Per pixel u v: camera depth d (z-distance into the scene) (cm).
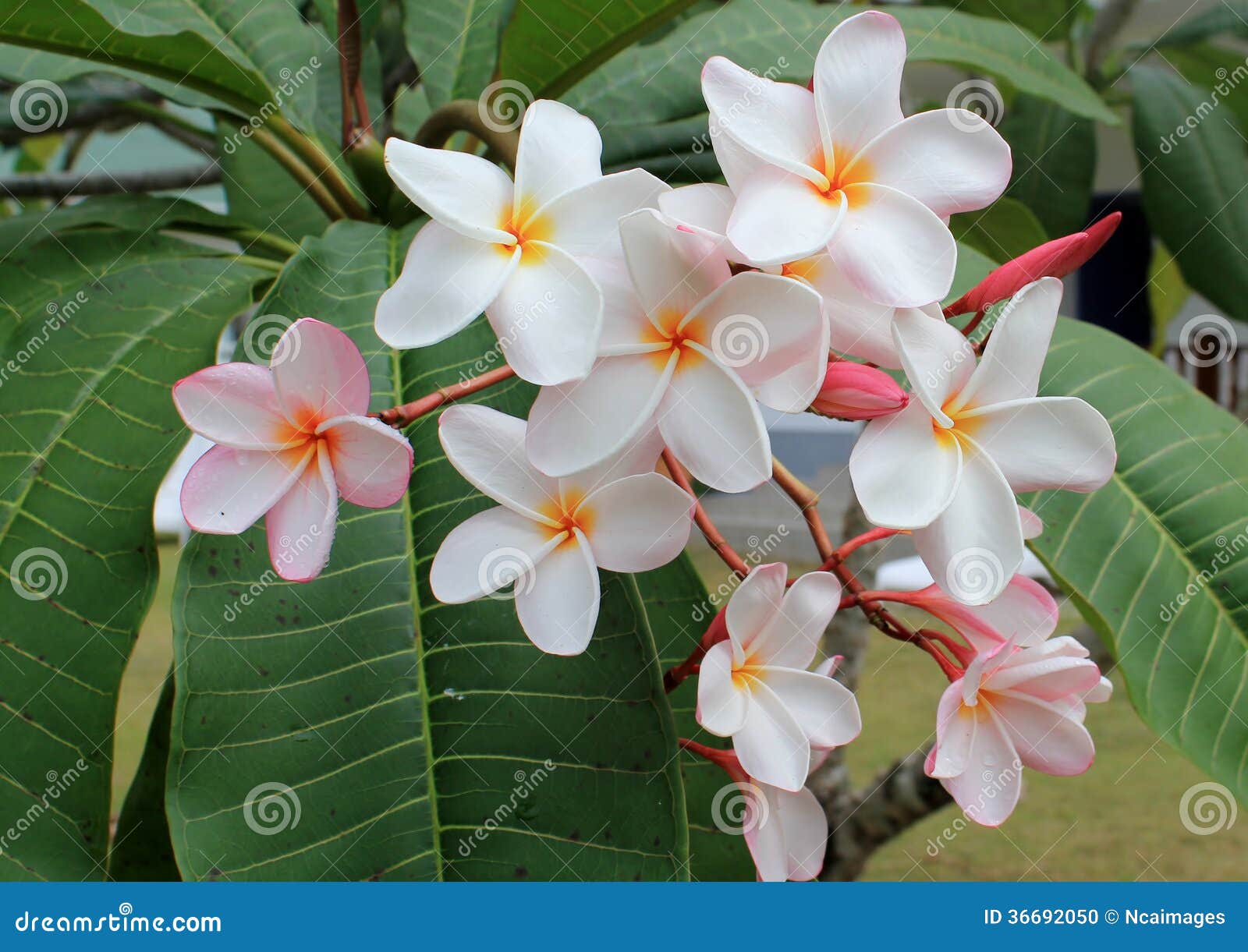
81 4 71
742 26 83
